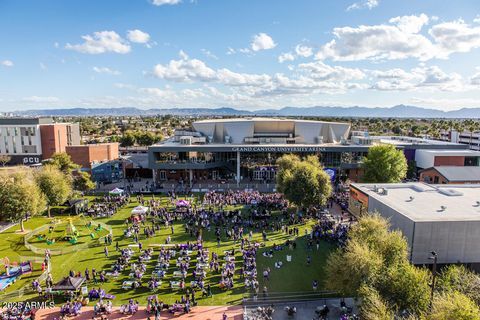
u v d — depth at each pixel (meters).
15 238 43.75
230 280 30.80
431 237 31.36
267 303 28.28
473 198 41.25
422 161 80.06
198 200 61.97
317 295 29.53
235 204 58.16
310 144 86.69
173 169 82.50
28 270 33.72
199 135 94.38
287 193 49.69
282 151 80.00
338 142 93.06
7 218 44.41
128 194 66.12
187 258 35.34
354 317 24.94
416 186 48.34
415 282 23.52
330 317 26.27
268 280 32.06
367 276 24.59
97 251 38.72
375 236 28.70
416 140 98.69
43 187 51.44
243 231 45.00
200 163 79.00
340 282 25.72
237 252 38.16
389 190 46.69
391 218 36.31
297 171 50.34
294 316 26.44
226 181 80.62
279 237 42.97
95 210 54.31
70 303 27.36
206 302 28.34
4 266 34.44
